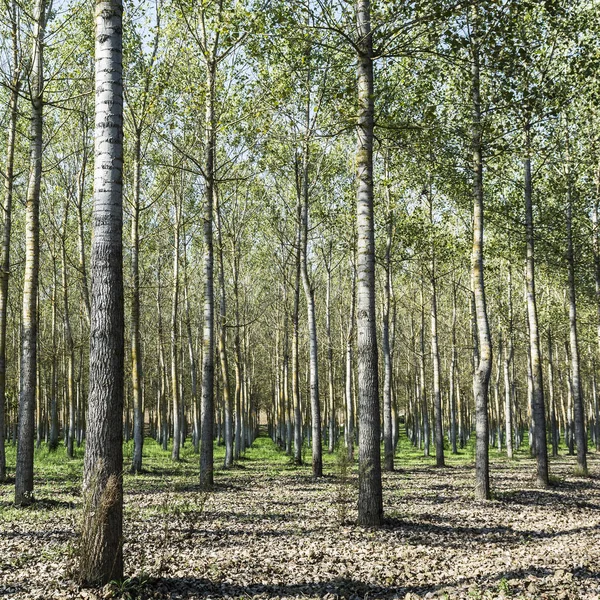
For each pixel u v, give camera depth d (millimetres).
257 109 17594
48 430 42156
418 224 24547
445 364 49438
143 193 27672
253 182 26438
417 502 14680
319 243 29281
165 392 38844
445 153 13812
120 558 6898
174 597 6762
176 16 18438
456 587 7258
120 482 6938
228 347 44969
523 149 16344
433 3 10438
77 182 28781
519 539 10344
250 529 10859
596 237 22750
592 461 30781
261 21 11742
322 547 9414
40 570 7656
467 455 36562
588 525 11703
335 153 25703
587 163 21156
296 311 26859
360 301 11508
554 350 45906
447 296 42500
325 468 25219
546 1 11203
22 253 31531
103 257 7148
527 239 19250
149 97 19094
